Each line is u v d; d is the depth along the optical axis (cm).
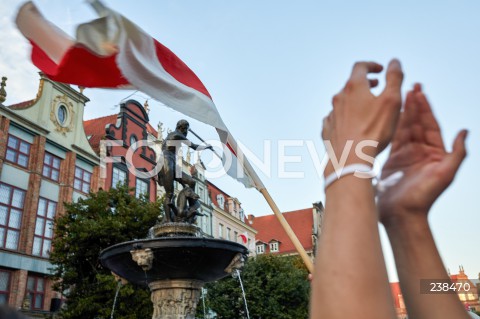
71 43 182
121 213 1775
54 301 2270
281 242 5822
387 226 99
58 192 2475
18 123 2278
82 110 2731
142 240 620
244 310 2733
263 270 2917
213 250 627
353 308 66
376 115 77
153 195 3123
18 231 2203
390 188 99
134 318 1546
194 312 680
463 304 93
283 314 2759
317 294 70
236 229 4634
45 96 2464
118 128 2911
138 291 1623
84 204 1830
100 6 145
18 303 2097
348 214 73
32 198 2272
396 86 79
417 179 96
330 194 76
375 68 84
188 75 308
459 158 94
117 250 639
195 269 646
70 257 1697
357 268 68
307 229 5859
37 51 186
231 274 699
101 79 205
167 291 668
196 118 275
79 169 2620
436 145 99
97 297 1608
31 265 2206
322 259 72
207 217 4053
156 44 309
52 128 2486
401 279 96
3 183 2159
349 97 81
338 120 80
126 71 206
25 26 178
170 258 625
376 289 67
